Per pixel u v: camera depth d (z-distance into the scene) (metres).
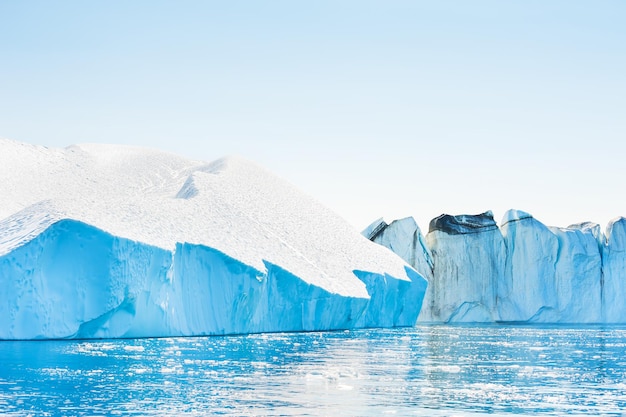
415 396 26.33
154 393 26.20
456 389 28.11
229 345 45.53
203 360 36.47
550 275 102.06
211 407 23.77
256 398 25.50
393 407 24.14
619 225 104.19
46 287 42.66
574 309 101.25
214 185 69.44
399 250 101.88
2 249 43.06
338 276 68.12
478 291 102.69
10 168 71.31
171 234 50.16
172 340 46.72
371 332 67.06
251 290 54.22
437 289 102.94
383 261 77.44
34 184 69.94
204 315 51.56
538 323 101.25
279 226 70.75
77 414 22.53
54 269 42.88
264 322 58.91
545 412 23.73
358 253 75.62
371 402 24.98
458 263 103.19
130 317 45.62
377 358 39.97
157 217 52.09
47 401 24.50
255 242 60.62
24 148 77.19
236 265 53.12
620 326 91.94
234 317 54.12
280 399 25.36
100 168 79.12
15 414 22.48
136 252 44.53
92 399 24.92
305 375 31.55
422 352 44.47
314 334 60.44
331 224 79.25
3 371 31.02
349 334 62.12
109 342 43.62
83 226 43.25
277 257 60.72
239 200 70.25
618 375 32.94
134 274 44.38
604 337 63.22
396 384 29.34
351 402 24.95
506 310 102.12
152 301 46.59
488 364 37.56
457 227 104.19
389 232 102.56
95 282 43.03
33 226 44.66
